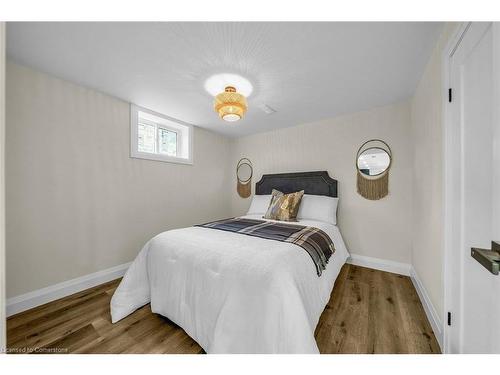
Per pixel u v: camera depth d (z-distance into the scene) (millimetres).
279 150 3254
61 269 1835
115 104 2191
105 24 1198
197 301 1228
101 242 2102
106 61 1565
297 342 908
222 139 3680
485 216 821
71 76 1778
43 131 1736
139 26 1215
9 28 1219
